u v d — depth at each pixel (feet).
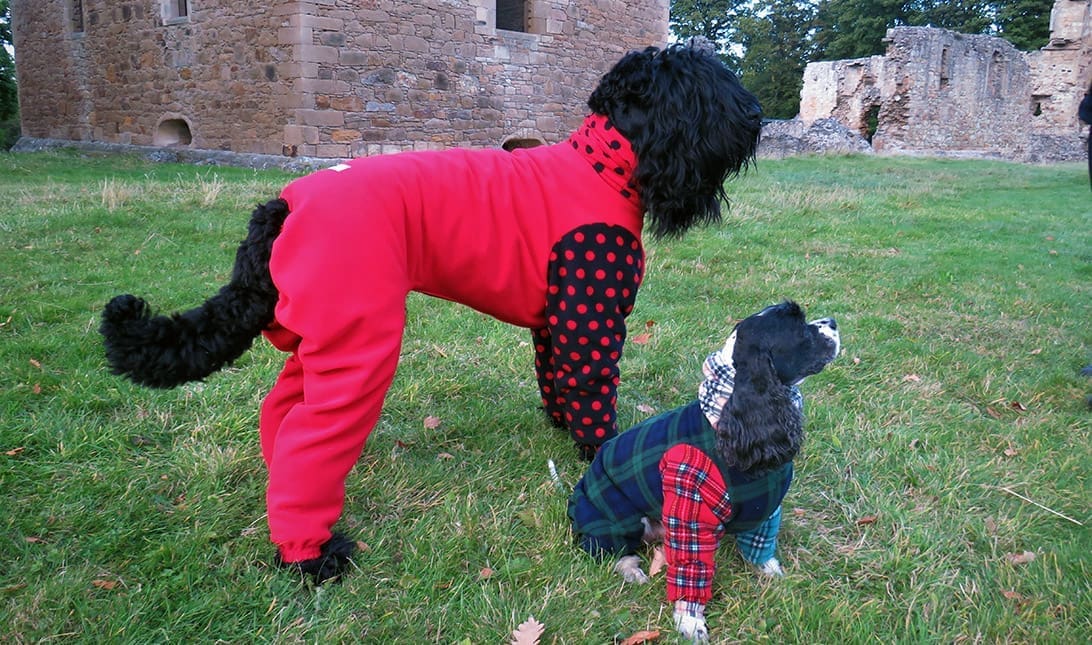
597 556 8.99
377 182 8.21
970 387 14.52
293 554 8.30
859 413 13.14
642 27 71.92
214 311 8.25
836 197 38.70
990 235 30.45
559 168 9.21
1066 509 10.39
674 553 7.93
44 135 70.64
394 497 10.10
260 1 50.31
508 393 13.67
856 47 156.04
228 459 10.51
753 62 171.12
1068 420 13.19
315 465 7.98
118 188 30.19
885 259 25.23
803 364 7.27
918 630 8.08
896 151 96.94
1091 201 43.09
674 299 19.92
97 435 11.07
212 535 8.99
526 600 8.24
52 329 15.06
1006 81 105.70
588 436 9.90
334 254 7.72
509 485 10.60
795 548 9.50
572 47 65.16
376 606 8.16
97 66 63.31
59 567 8.46
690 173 9.08
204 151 55.52
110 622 7.70
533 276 9.17
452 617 8.05
